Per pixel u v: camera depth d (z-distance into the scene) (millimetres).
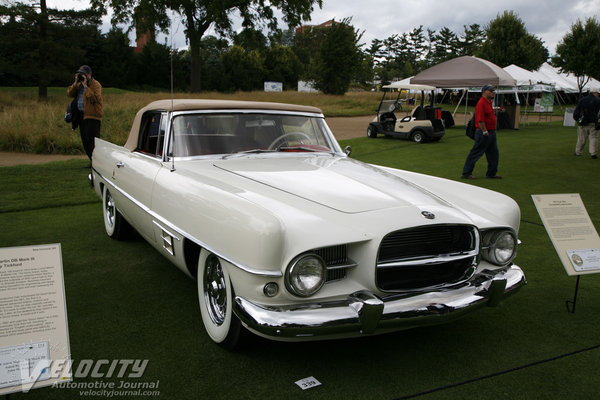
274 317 2189
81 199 6500
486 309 3371
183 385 2354
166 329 2936
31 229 5109
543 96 22781
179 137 3432
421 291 2492
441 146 13250
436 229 2578
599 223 5457
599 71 32812
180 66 58156
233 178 2947
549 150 12227
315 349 2752
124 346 2725
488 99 8031
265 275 2170
